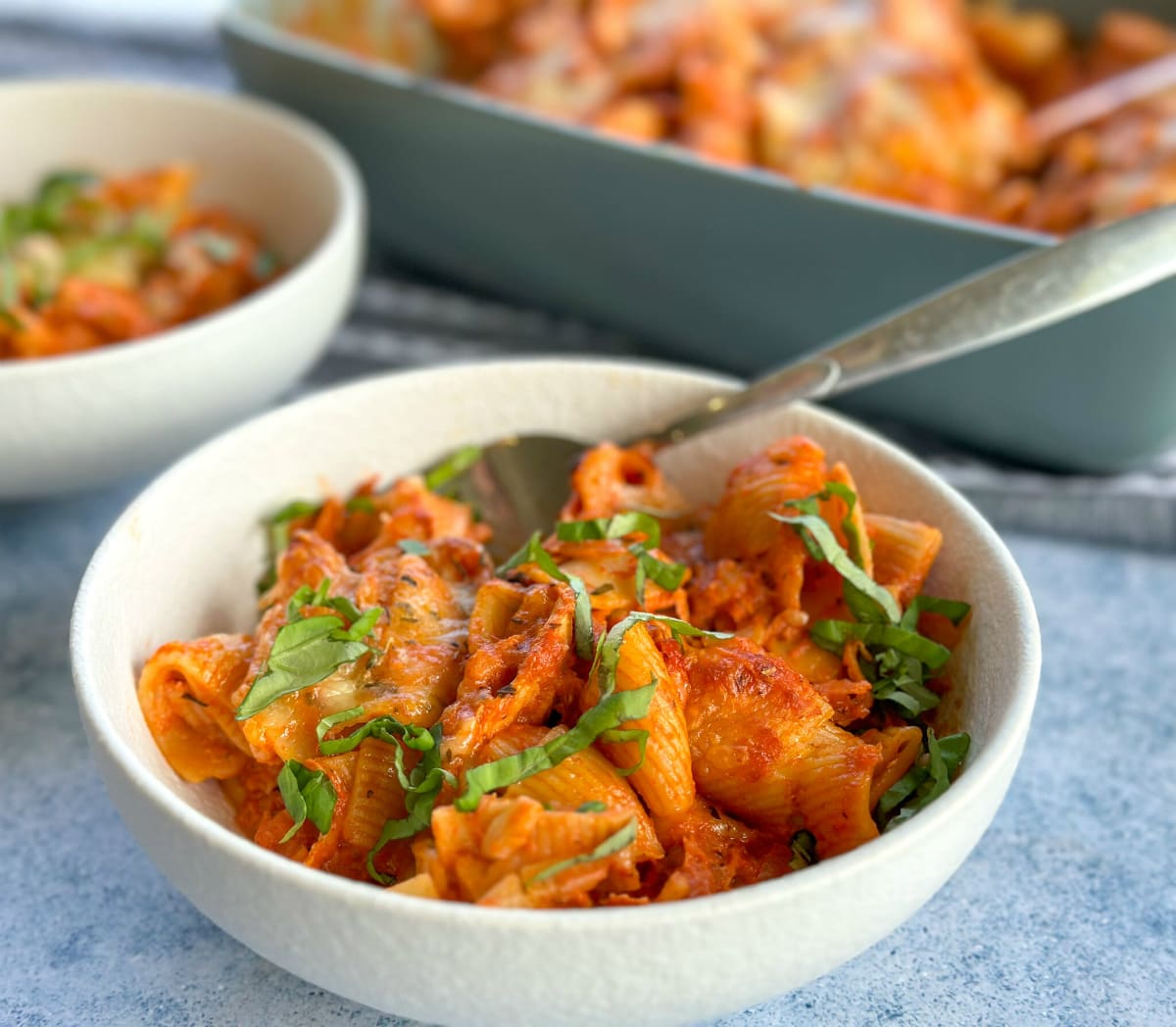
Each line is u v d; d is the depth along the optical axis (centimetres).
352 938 39
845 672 47
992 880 48
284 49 71
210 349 56
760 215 62
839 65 70
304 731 44
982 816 41
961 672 47
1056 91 75
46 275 63
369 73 69
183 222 69
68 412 55
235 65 75
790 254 62
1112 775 51
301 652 45
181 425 57
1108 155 66
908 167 67
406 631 46
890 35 71
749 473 50
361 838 44
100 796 50
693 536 51
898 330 50
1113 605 57
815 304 63
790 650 47
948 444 64
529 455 54
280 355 59
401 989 39
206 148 71
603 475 51
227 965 45
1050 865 48
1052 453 61
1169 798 50
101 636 45
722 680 45
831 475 49
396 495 52
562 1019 39
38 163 71
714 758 44
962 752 45
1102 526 60
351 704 45
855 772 44
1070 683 54
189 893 41
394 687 45
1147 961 45
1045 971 45
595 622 46
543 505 53
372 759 44
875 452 50
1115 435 59
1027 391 60
